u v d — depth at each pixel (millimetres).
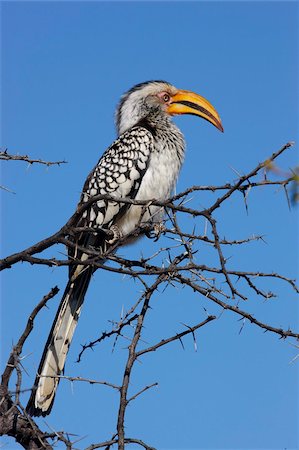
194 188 7129
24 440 7281
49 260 7836
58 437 6445
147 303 7516
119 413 6676
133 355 7129
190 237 7223
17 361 6832
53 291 7391
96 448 6613
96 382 6762
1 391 7277
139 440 6762
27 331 7309
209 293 7438
